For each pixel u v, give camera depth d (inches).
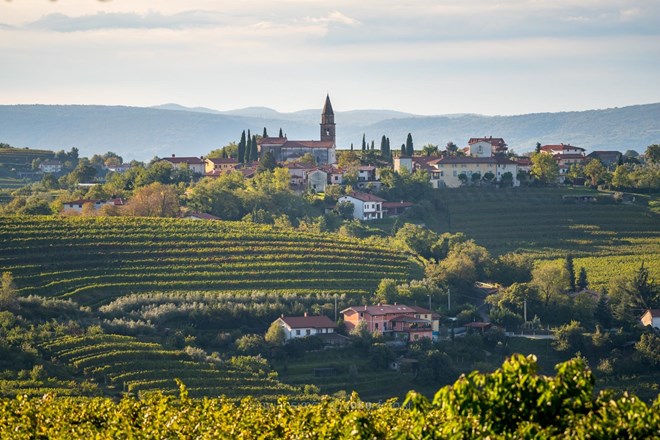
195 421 4035.4
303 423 3929.6
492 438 2832.2
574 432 2819.9
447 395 2970.0
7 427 4202.8
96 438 3929.6
